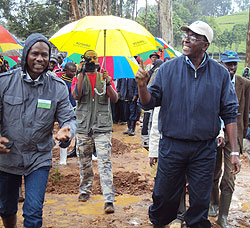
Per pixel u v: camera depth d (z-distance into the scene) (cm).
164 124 360
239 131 468
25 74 328
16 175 343
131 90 1064
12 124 326
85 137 513
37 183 327
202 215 362
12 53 749
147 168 737
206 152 355
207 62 356
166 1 1678
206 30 346
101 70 604
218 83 354
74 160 778
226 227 458
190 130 348
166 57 951
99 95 500
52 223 452
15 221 365
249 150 526
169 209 377
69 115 345
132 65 622
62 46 513
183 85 352
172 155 359
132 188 603
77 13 1534
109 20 438
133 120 1083
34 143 331
